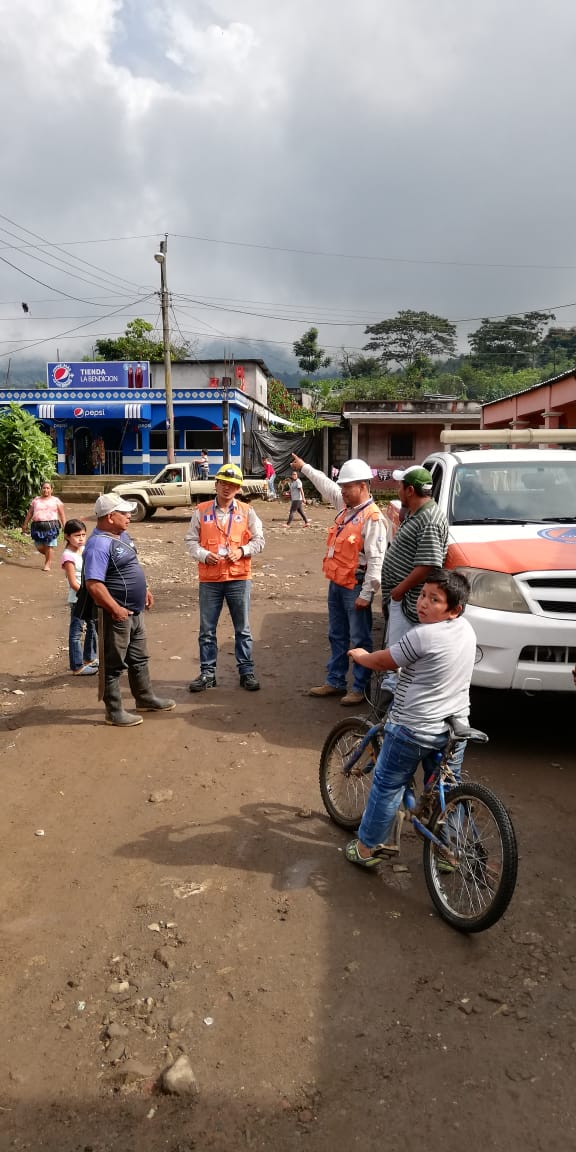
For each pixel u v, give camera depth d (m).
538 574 4.96
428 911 3.58
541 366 109.56
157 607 10.86
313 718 6.17
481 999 2.98
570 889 3.70
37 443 17.22
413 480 4.99
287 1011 2.93
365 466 6.32
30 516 14.26
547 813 4.44
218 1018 2.90
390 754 3.59
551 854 4.01
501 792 4.71
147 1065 2.68
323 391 62.16
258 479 33.91
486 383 87.12
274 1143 2.38
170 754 5.46
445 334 101.12
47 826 4.43
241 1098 2.54
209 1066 2.68
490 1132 2.40
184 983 3.10
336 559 6.38
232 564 6.74
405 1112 2.48
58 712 6.42
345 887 3.77
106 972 3.18
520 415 21.39
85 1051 2.76
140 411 33.69
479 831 3.39
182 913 3.56
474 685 5.05
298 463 7.12
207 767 5.22
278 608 10.69
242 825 4.40
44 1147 2.38
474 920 3.30
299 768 5.19
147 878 3.86
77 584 7.44
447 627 3.46
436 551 4.88
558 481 6.35
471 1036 2.79
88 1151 2.37
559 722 5.94
